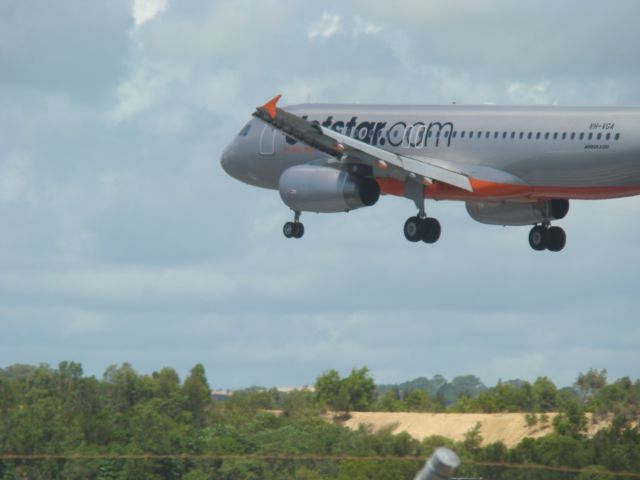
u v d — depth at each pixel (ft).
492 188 468.34
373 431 447.83
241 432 421.59
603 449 374.84
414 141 487.61
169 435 391.86
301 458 321.73
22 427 379.14
